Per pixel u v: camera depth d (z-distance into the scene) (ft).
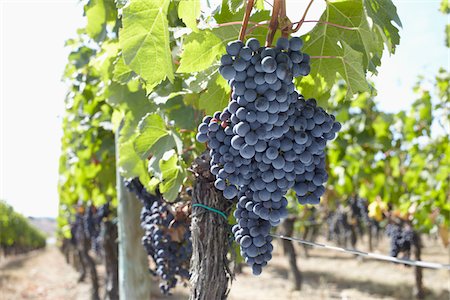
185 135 3.32
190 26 2.24
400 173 10.90
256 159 2.09
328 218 20.58
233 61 2.07
